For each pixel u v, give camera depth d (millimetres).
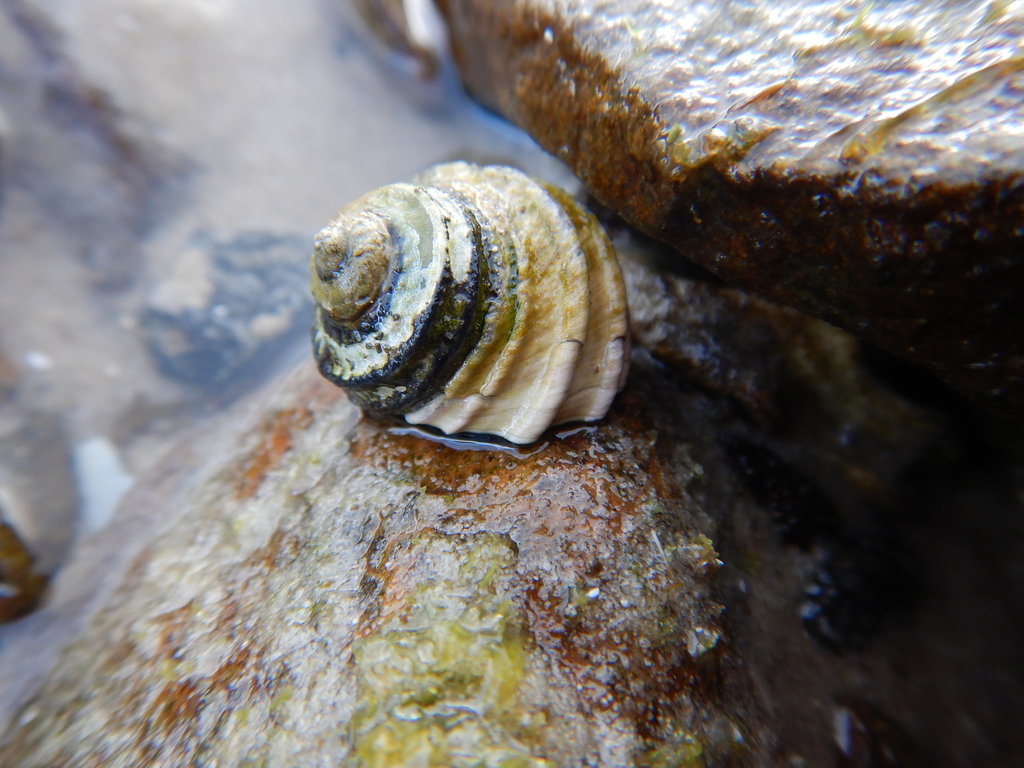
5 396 73
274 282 80
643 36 50
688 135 45
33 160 80
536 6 57
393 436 56
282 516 55
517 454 51
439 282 47
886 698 52
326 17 93
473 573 46
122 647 53
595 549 47
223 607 52
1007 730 51
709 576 49
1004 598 56
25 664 60
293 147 87
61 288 78
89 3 83
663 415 57
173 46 85
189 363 77
